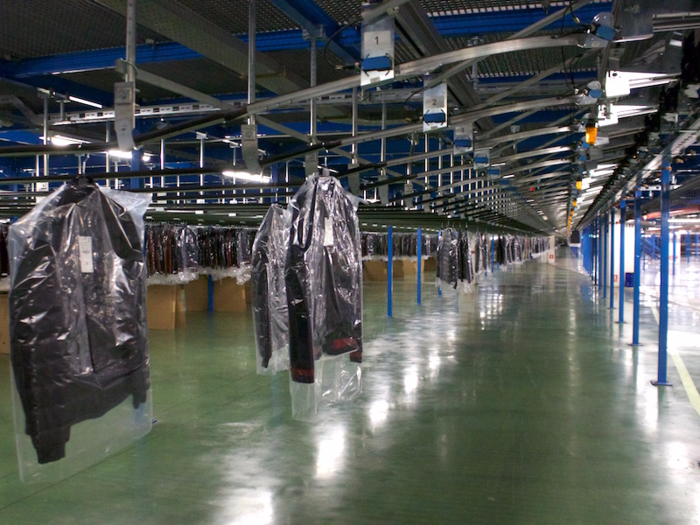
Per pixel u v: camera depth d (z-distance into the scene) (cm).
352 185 518
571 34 279
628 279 1930
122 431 299
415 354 791
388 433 464
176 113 680
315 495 353
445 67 378
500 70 620
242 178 896
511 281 2195
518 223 2073
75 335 276
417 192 649
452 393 587
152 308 1018
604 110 421
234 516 326
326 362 358
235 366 722
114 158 977
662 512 330
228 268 1185
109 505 340
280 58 555
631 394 582
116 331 295
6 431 469
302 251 327
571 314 1227
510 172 673
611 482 371
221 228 1188
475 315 1209
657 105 422
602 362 739
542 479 376
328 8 450
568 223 2655
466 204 907
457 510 334
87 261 284
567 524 318
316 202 337
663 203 616
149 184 1077
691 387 611
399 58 565
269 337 569
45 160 626
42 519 323
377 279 2231
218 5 440
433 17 479
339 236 358
